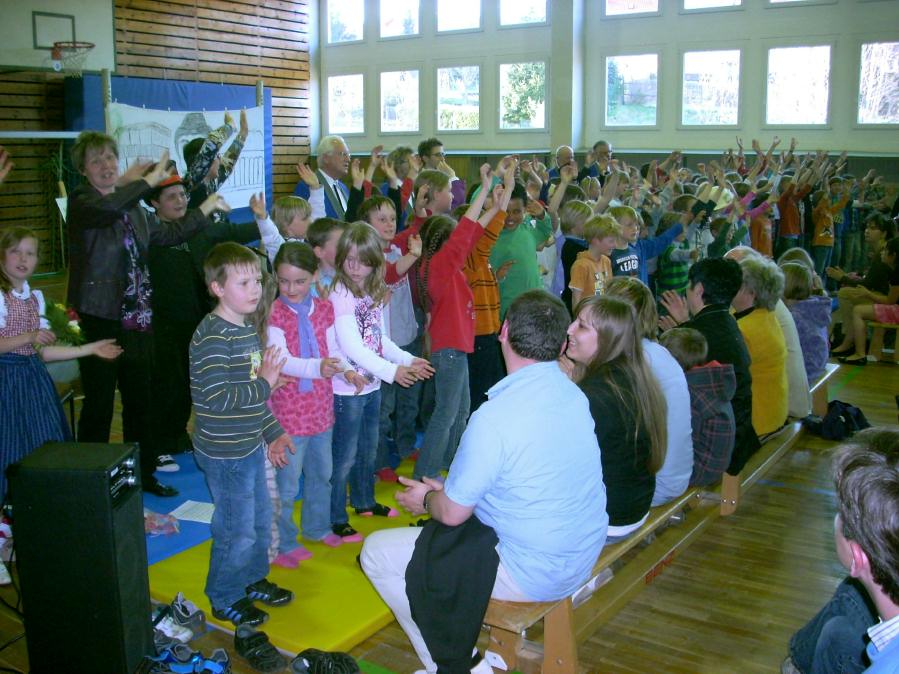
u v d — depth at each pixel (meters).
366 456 3.28
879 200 9.31
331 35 14.35
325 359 2.69
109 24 9.91
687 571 3.09
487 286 3.75
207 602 2.68
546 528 2.08
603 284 4.22
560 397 2.08
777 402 4.02
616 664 2.47
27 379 2.87
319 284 3.02
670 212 5.47
